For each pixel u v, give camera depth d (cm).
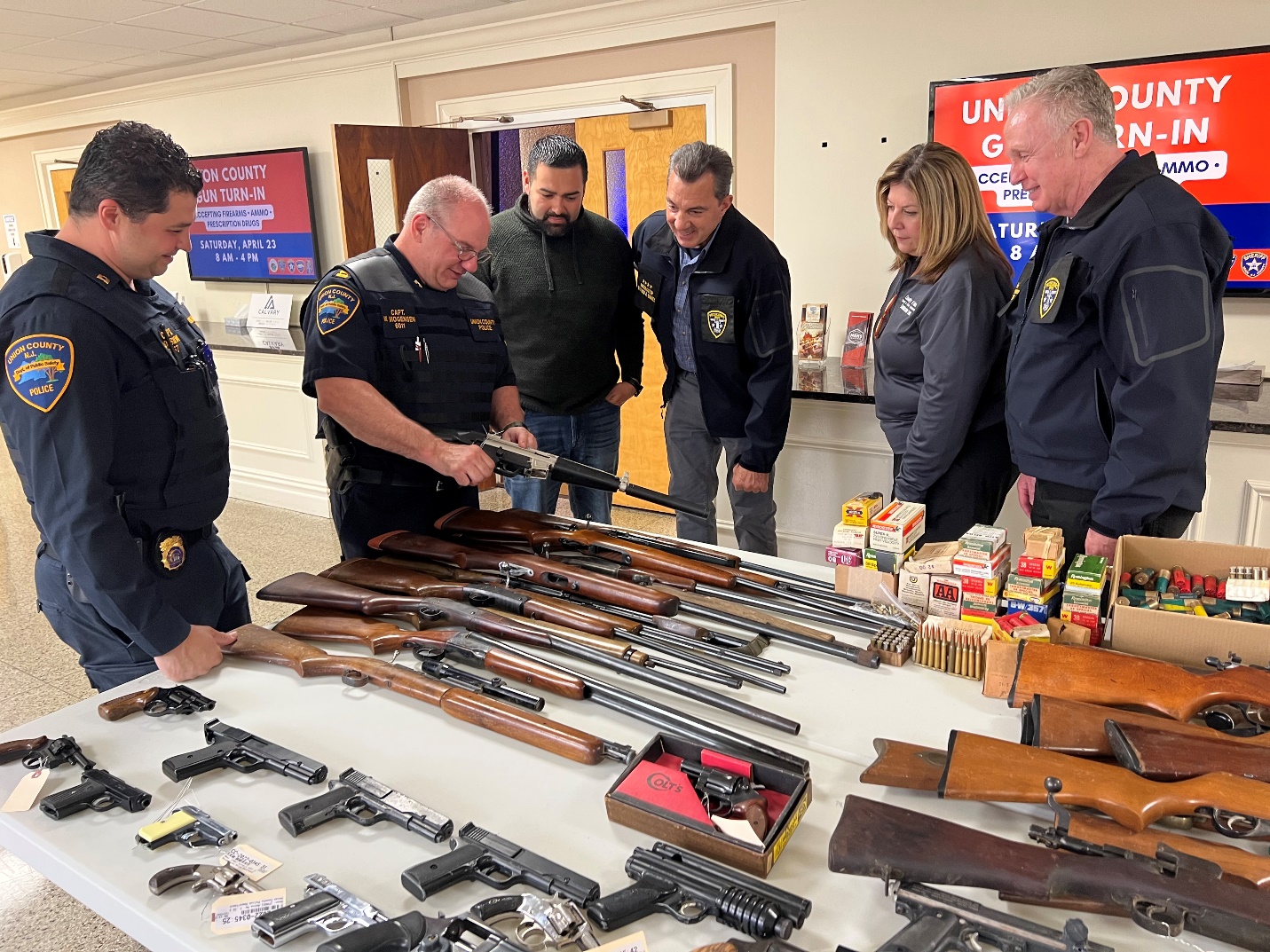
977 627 140
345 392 189
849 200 356
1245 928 83
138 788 115
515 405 228
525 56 433
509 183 510
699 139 411
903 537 155
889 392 242
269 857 101
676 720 123
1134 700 119
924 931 84
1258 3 271
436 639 146
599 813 109
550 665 138
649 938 90
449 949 85
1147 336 158
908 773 108
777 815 104
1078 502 180
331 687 142
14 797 114
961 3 315
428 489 208
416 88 488
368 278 197
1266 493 255
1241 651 128
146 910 94
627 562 179
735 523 296
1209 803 97
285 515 487
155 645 143
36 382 140
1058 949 83
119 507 151
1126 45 293
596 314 287
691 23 380
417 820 105
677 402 297
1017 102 176
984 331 212
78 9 417
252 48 516
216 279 597
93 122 656
